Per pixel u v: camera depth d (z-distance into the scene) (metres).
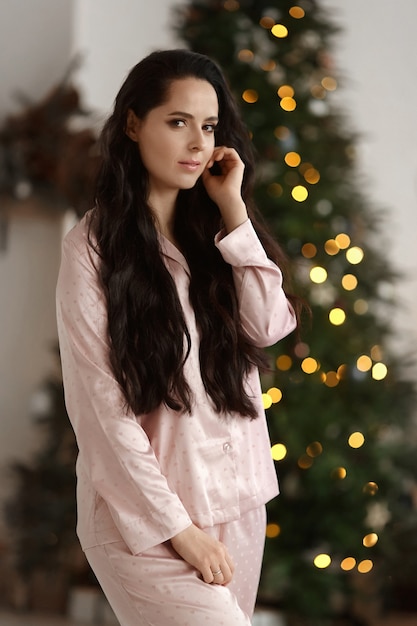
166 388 2.41
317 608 5.30
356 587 5.59
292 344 5.34
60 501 5.68
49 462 5.78
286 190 5.39
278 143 5.43
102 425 2.36
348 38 6.94
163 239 2.55
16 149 6.09
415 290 6.70
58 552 5.68
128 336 2.42
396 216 6.79
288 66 5.59
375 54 6.93
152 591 2.35
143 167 2.55
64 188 5.94
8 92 6.46
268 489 2.60
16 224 6.44
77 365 2.40
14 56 6.50
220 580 2.36
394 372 5.76
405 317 6.67
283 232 5.33
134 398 2.38
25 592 5.95
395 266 6.42
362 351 5.50
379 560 5.64
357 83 6.91
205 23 5.63
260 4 5.62
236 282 2.59
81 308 2.41
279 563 5.25
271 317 2.59
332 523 5.36
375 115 6.88
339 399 5.42
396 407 5.64
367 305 5.68
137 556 2.37
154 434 2.44
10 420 6.38
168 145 2.46
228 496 2.50
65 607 5.91
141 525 2.34
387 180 6.83
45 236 6.43
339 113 5.79
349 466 5.41
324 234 5.46
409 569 5.63
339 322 5.39
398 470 5.69
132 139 2.54
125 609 2.41
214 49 5.54
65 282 2.44
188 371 2.48
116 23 6.83
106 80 6.79
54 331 6.40
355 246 5.59
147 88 2.49
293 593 5.30
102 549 2.41
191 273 2.57
